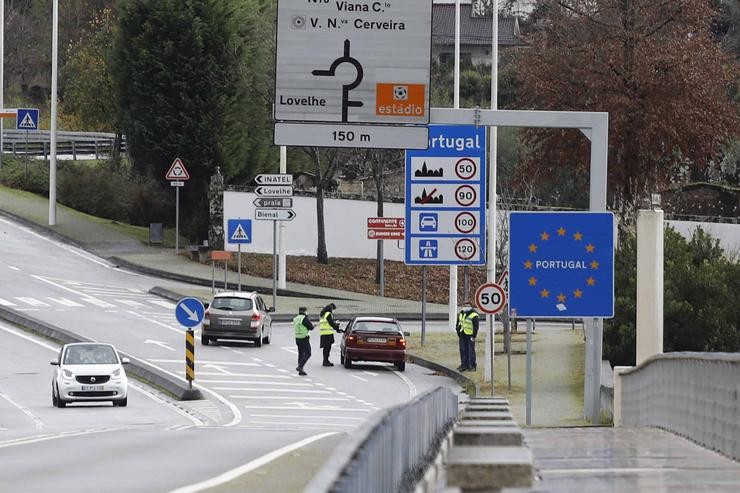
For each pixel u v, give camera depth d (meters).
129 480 41.09
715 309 99.75
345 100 64.62
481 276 180.75
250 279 167.88
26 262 167.12
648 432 56.25
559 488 30.92
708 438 46.59
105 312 138.12
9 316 132.25
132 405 90.25
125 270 171.12
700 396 48.47
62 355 91.31
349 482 16.58
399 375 111.75
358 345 113.50
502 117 68.69
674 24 132.00
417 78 64.88
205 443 57.16
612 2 128.88
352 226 187.12
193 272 167.50
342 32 64.50
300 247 187.25
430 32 64.69
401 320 151.62
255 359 117.62
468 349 110.69
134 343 120.88
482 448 22.34
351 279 175.62
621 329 102.94
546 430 60.12
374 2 64.50
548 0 141.25
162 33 194.25
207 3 193.88
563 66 131.50
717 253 107.69
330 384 103.75
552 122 71.88
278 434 65.00
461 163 92.38
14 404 88.94
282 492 37.72
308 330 109.00
